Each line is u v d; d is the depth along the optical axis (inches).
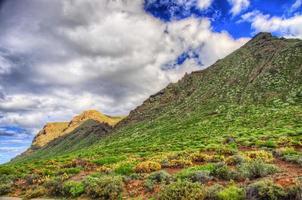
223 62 7003.0
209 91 5900.6
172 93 7406.5
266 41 6894.7
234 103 4729.3
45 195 964.6
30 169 1662.2
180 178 856.3
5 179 1316.4
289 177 695.1
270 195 586.9
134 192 823.1
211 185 781.9
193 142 2576.3
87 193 882.8
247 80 5492.1
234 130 3134.8
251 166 821.2
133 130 5757.9
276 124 2994.6
